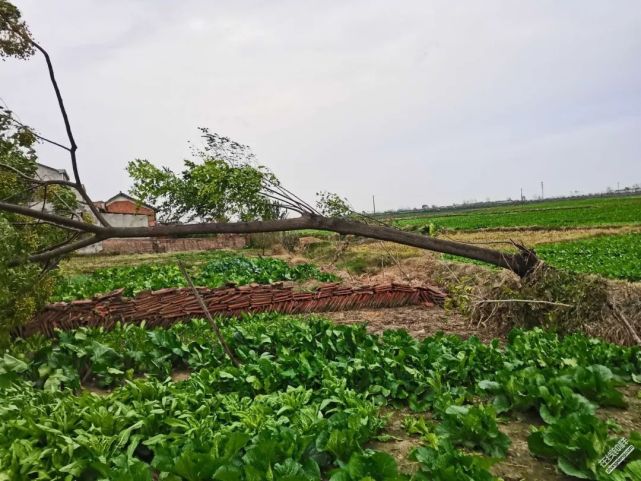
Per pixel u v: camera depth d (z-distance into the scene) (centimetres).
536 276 953
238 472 378
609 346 730
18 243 773
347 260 2348
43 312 998
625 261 1978
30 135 794
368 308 1420
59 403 544
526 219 5959
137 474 384
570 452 443
